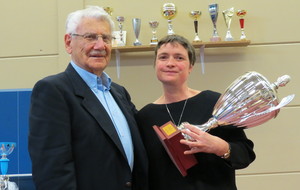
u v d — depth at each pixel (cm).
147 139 177
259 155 300
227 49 308
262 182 298
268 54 306
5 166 237
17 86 313
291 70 304
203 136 151
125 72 310
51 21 317
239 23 308
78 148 151
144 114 183
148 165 172
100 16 171
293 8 308
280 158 300
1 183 228
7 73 315
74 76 164
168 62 172
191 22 312
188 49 177
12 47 316
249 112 160
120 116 172
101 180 150
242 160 161
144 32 313
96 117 155
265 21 308
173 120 175
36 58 315
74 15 171
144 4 315
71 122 153
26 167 292
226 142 157
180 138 157
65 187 142
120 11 315
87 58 167
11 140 295
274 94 159
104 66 171
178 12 312
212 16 297
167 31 311
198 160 165
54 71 314
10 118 298
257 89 158
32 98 154
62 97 153
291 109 302
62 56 312
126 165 157
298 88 303
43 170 143
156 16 314
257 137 302
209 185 162
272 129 302
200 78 307
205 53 308
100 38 167
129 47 295
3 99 300
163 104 181
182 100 179
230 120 161
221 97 165
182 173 158
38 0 317
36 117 150
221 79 306
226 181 165
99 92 170
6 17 318
